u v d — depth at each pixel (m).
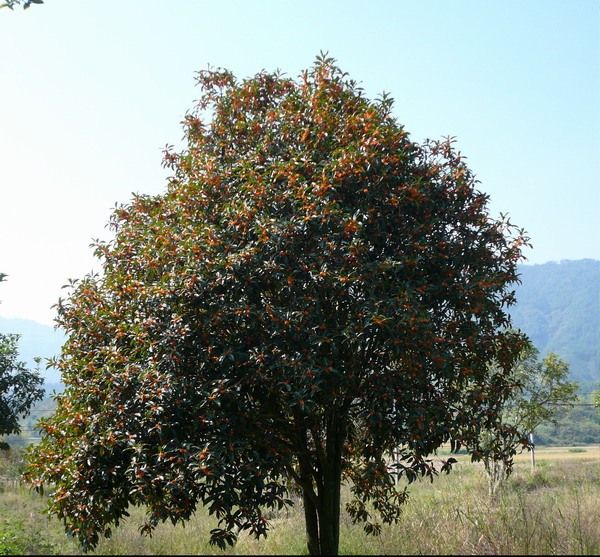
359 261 8.95
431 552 9.41
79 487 9.04
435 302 10.17
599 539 9.41
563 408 19.83
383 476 8.94
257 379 8.91
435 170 10.45
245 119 11.22
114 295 10.82
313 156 10.00
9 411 26.39
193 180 10.74
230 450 8.53
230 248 9.34
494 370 16.56
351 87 10.98
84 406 9.64
